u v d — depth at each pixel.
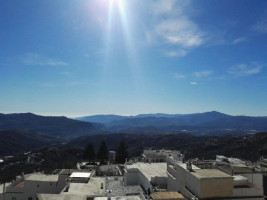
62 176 60.47
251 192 35.88
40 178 61.69
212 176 36.00
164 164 64.31
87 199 43.84
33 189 59.66
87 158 123.25
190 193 36.38
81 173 61.75
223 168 44.62
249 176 42.66
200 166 45.78
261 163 61.09
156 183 48.44
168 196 36.19
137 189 50.53
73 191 49.88
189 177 37.94
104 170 83.31
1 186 68.12
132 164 64.69
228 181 35.50
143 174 53.47
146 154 101.25
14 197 59.41
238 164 58.62
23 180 64.50
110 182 59.19
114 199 38.78
